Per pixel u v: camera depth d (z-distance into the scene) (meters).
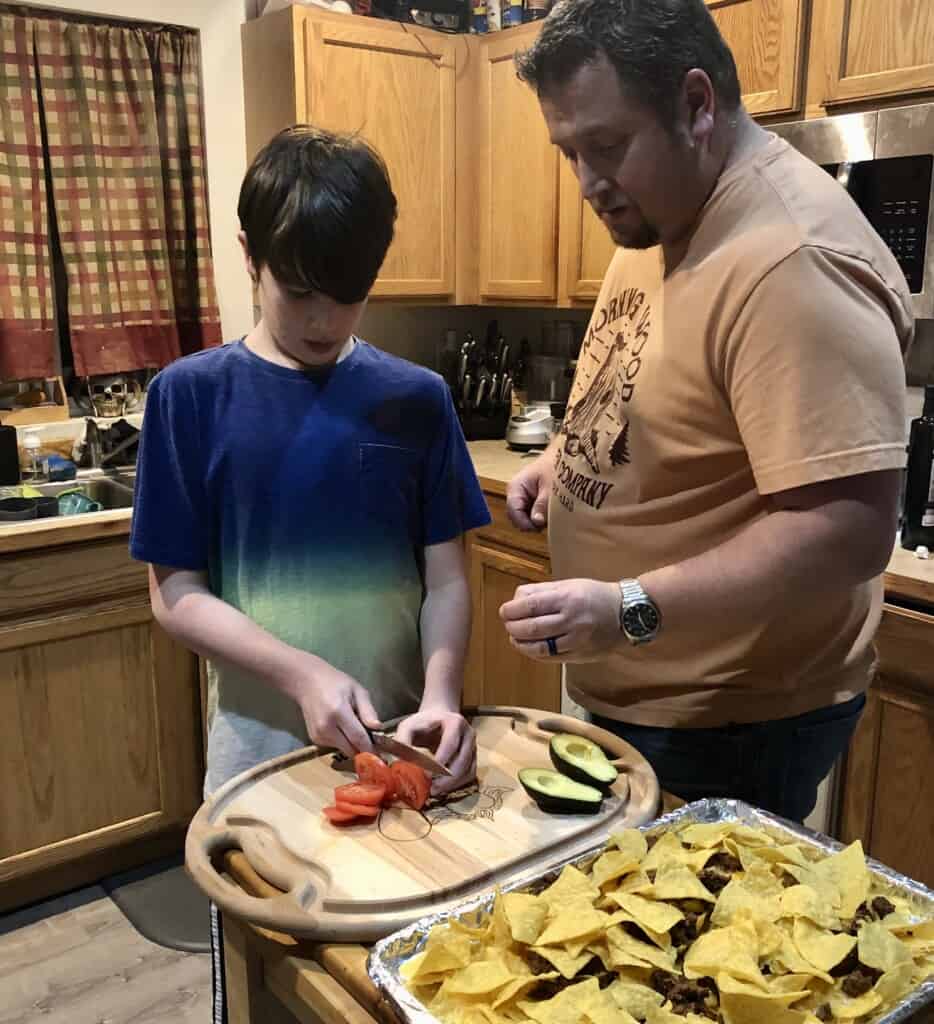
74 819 2.22
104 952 2.07
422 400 1.21
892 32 1.78
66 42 2.39
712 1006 0.71
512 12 2.66
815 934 0.75
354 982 0.76
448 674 1.16
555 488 1.28
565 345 3.04
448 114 2.73
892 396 0.91
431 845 0.90
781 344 0.92
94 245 2.49
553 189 2.59
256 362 1.15
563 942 0.74
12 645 2.06
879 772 1.76
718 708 1.13
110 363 2.57
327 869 0.86
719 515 1.07
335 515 1.16
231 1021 0.94
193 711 2.35
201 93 2.62
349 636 1.18
